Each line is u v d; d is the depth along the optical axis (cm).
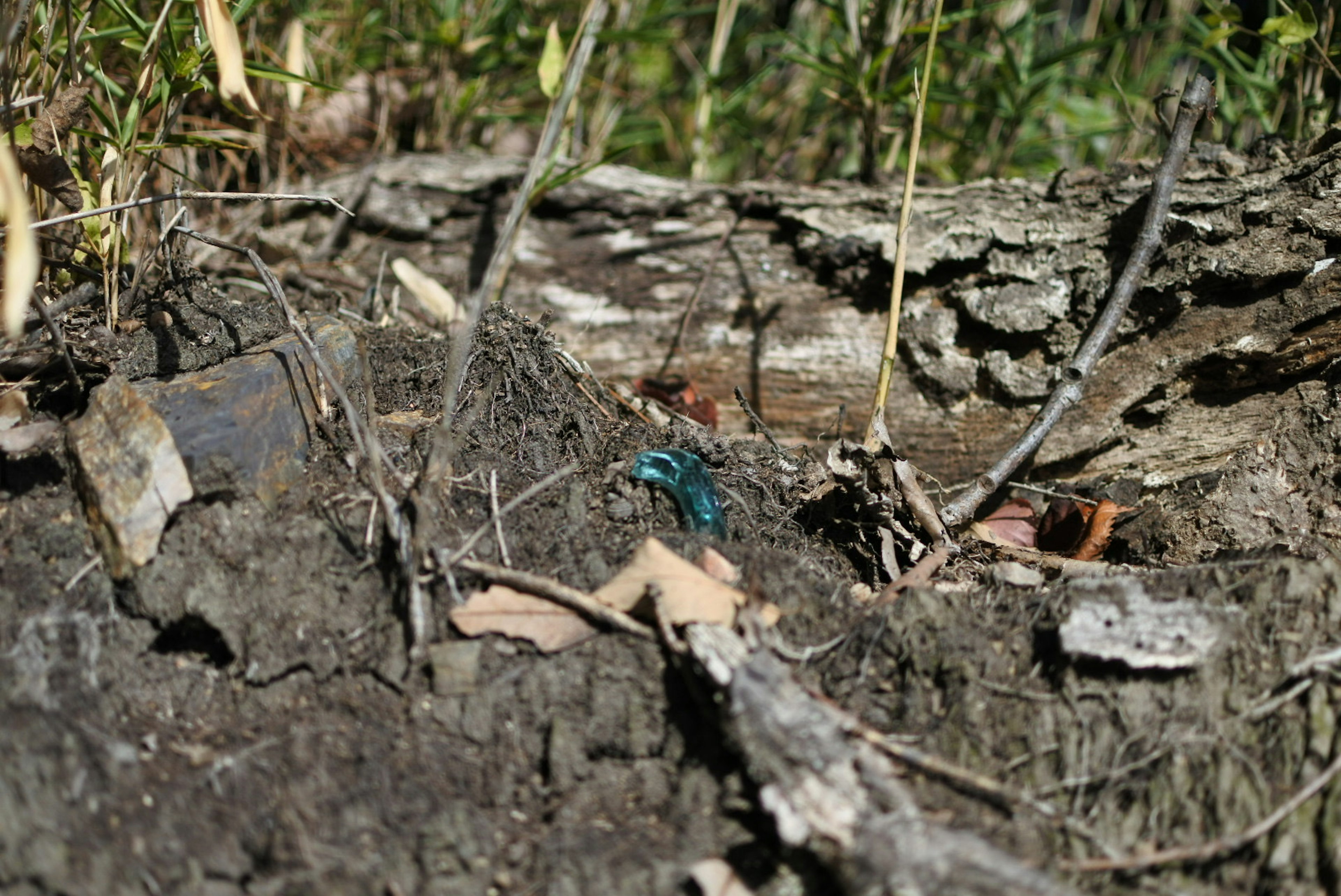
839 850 70
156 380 80
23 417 79
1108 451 88
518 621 75
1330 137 87
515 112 111
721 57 113
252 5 86
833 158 114
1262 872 71
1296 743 73
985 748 73
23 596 74
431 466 77
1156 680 74
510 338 84
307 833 71
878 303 93
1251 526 83
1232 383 87
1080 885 71
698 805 72
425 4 102
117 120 83
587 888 71
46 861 70
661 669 74
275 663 74
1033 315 89
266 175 100
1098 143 118
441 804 72
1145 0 126
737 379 94
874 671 75
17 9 79
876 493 82
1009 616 76
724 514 81
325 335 82
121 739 73
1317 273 85
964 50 99
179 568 75
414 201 99
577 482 80
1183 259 87
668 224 97
